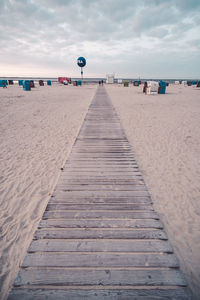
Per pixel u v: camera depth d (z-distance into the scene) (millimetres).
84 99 14273
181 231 2104
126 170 3279
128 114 8648
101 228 2020
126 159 3734
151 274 1558
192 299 1435
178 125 6707
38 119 7801
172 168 3586
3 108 10148
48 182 3168
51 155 4254
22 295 1420
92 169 3311
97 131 5707
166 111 9344
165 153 4277
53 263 1634
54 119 7781
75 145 4539
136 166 3436
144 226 2053
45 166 3732
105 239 1880
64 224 2074
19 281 1509
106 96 15641
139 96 16359
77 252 1735
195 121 7277
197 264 1724
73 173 3170
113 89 25375
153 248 1788
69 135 5691
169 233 2068
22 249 1922
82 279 1517
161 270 1597
